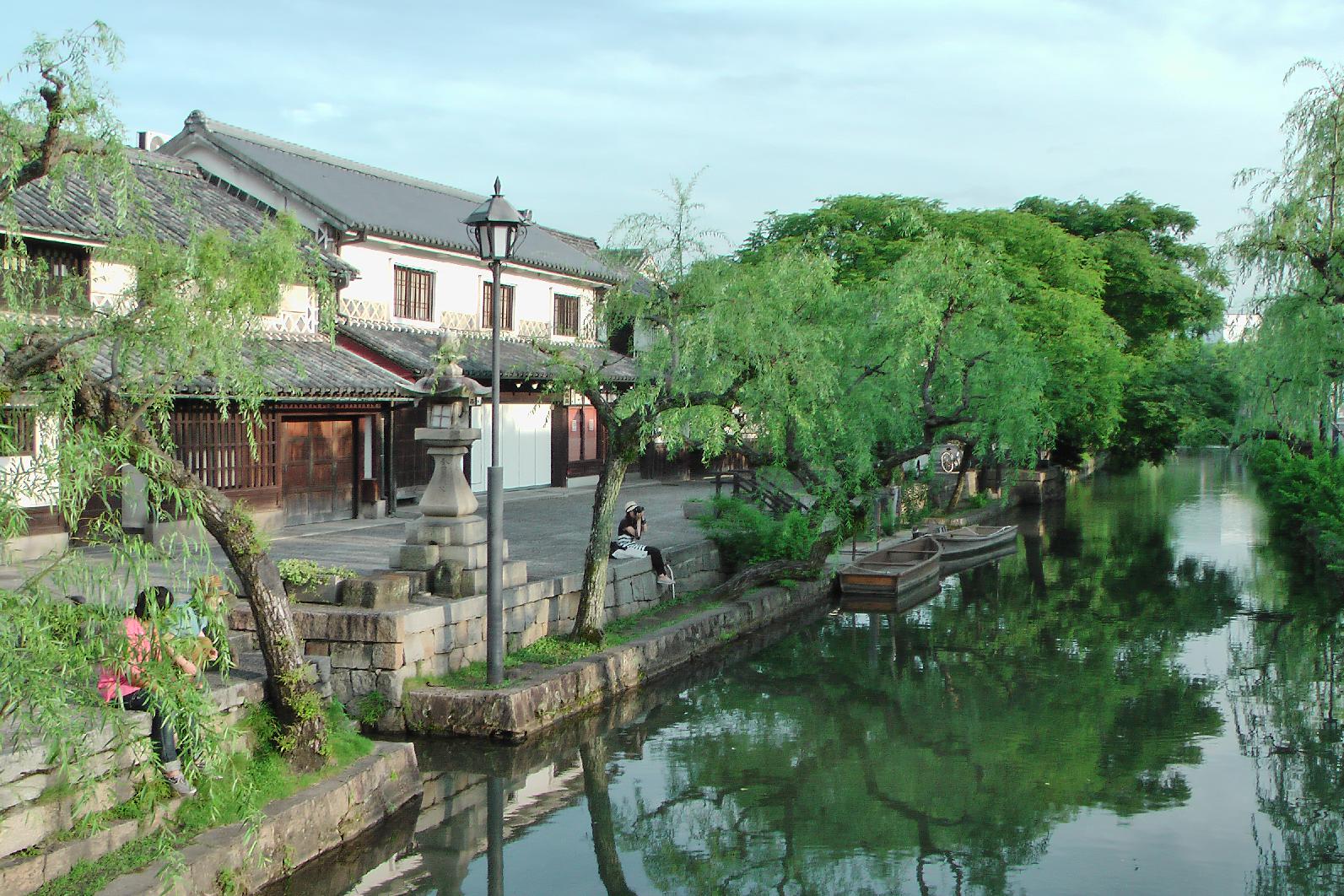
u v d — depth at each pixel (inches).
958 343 770.2
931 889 351.3
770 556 810.2
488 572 481.4
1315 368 714.8
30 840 264.2
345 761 374.0
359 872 356.2
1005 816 417.4
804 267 621.3
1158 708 564.1
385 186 1136.8
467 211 1216.2
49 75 256.7
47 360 272.4
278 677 352.5
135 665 261.3
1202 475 2610.7
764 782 457.1
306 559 630.5
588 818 414.6
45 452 256.8
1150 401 1673.2
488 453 1063.0
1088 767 473.1
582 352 578.2
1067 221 1809.8
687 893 352.8
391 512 868.6
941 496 1385.3
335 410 794.2
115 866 273.4
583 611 565.6
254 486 737.6
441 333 1017.5
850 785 454.0
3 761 260.4
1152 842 388.5
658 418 543.8
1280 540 1245.1
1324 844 383.2
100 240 591.5
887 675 635.5
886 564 902.4
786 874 368.2
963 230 1352.1
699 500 940.0
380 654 461.7
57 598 258.8
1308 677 623.2
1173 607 839.7
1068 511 1601.9
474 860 371.6
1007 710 564.4
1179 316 1711.4
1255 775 459.2
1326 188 668.1
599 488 568.4
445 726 461.1
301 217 914.1
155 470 309.4
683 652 626.5
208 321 282.4
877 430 868.0
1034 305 1254.9
